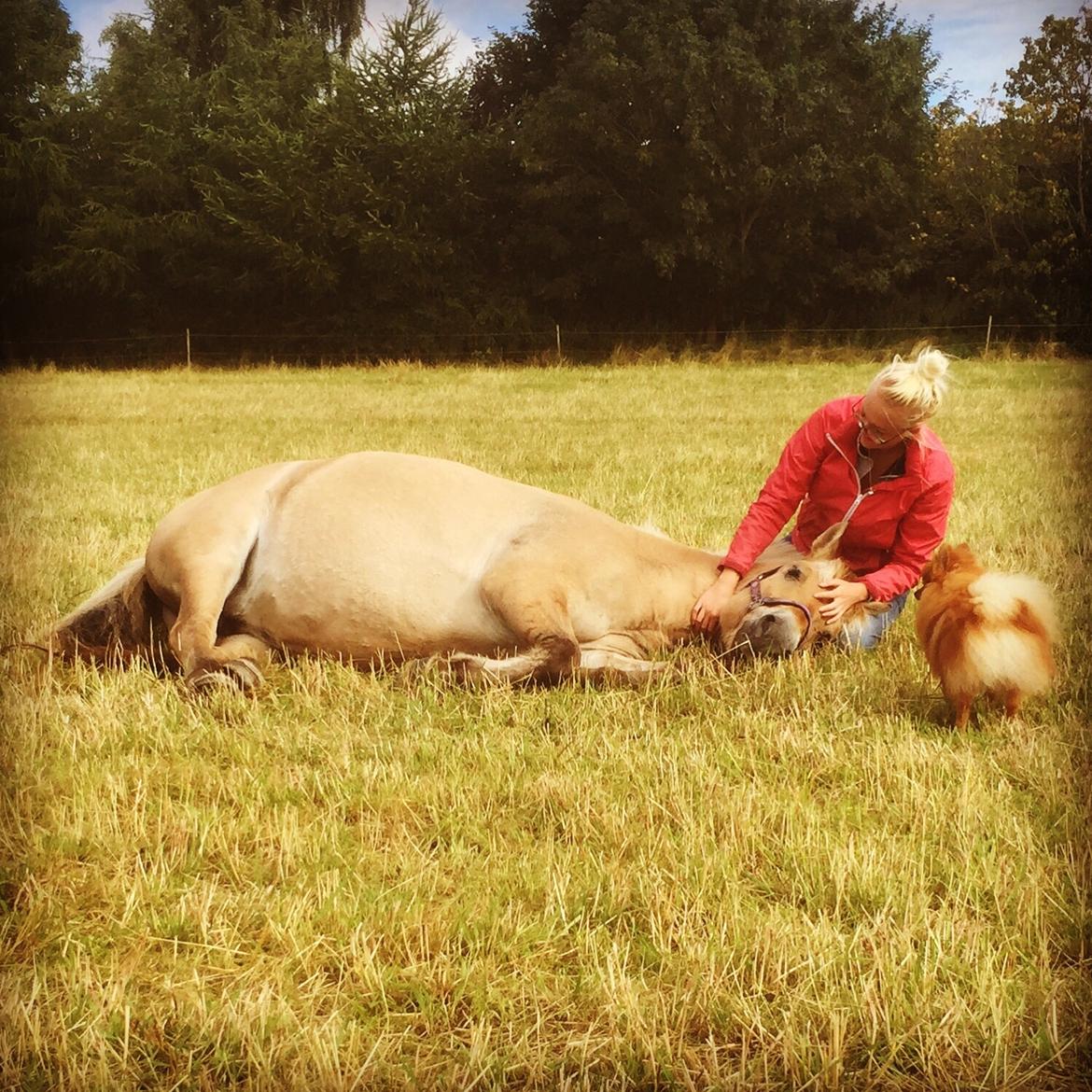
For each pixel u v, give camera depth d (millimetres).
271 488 4555
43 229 33062
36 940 2586
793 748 3742
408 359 31781
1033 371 23000
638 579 4555
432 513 4449
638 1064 2238
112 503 8016
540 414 15414
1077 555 6570
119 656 4457
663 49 29578
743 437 12641
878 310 33562
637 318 35000
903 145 31422
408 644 4457
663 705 4199
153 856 2975
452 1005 2396
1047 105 29156
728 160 30328
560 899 2752
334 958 2557
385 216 33625
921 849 2984
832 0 31141
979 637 3723
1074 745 3686
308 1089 2162
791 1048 2238
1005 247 31906
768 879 2928
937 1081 2229
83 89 33594
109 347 33688
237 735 3779
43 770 3412
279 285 33312
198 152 34156
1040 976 2465
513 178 33906
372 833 3137
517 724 3945
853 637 4555
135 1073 2205
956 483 9172
